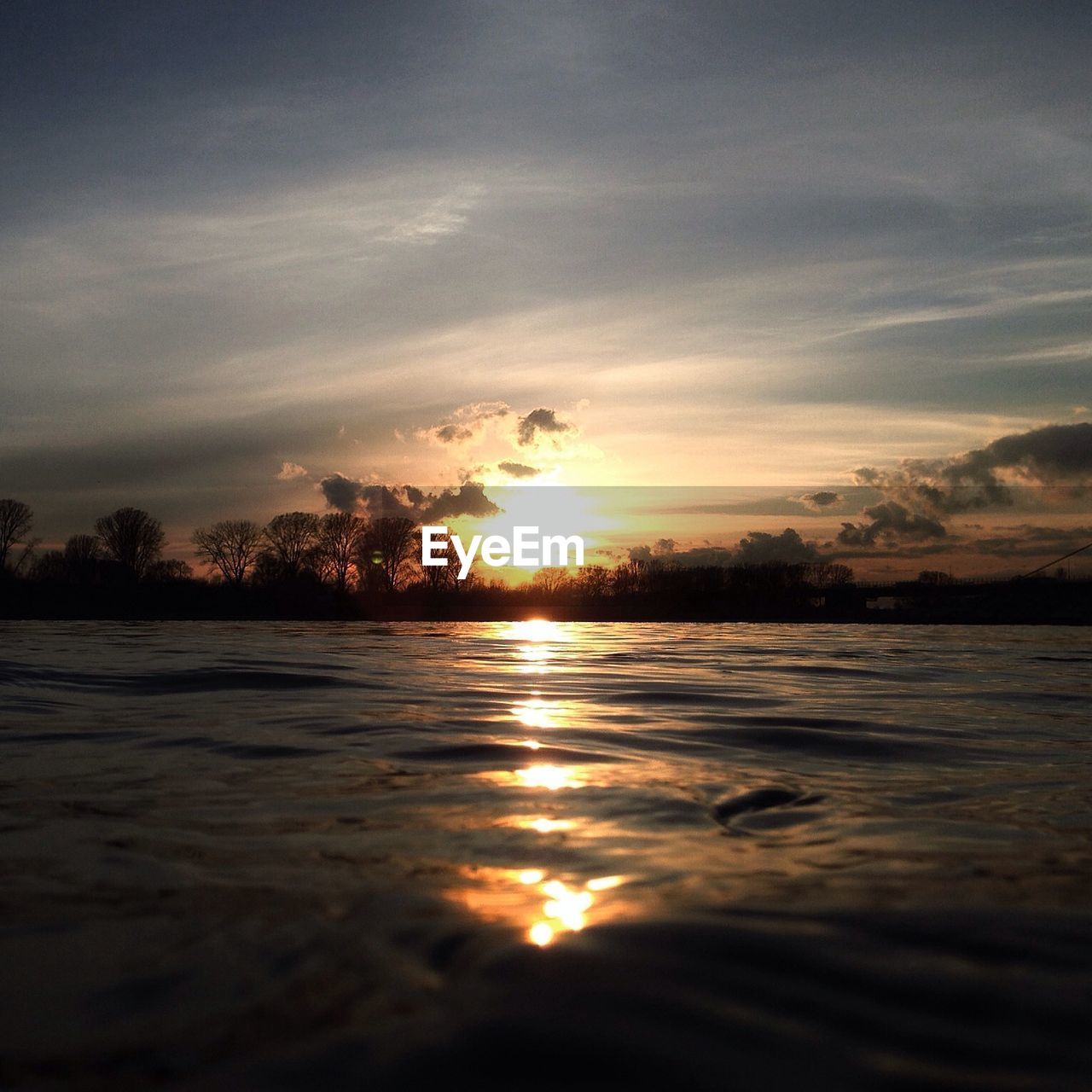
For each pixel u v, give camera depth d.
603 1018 2.19
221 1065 2.05
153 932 2.88
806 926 2.83
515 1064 1.99
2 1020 2.29
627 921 2.87
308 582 86.81
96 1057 2.10
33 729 7.20
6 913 3.06
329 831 4.17
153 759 5.94
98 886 3.35
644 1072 1.95
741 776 5.54
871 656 19.91
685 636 32.47
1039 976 2.44
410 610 75.12
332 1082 1.96
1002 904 3.07
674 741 6.86
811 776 5.61
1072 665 17.42
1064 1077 1.94
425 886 3.32
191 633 30.25
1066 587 73.88
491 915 2.98
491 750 6.34
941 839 4.09
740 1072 1.95
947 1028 2.15
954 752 6.66
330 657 16.56
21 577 79.06
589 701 9.60
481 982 2.42
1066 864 3.65
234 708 8.56
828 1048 2.05
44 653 16.48
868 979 2.41
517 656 18.09
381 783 5.23
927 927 2.81
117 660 14.42
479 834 4.12
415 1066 2.00
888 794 5.11
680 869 3.55
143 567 86.19
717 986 2.37
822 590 78.38
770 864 3.64
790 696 10.50
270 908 3.09
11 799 4.81
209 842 3.98
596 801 4.79
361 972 2.52
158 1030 2.22
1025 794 5.16
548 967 2.50
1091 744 7.09
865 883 3.35
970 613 77.75
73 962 2.64
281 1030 2.20
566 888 3.29
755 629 46.59
